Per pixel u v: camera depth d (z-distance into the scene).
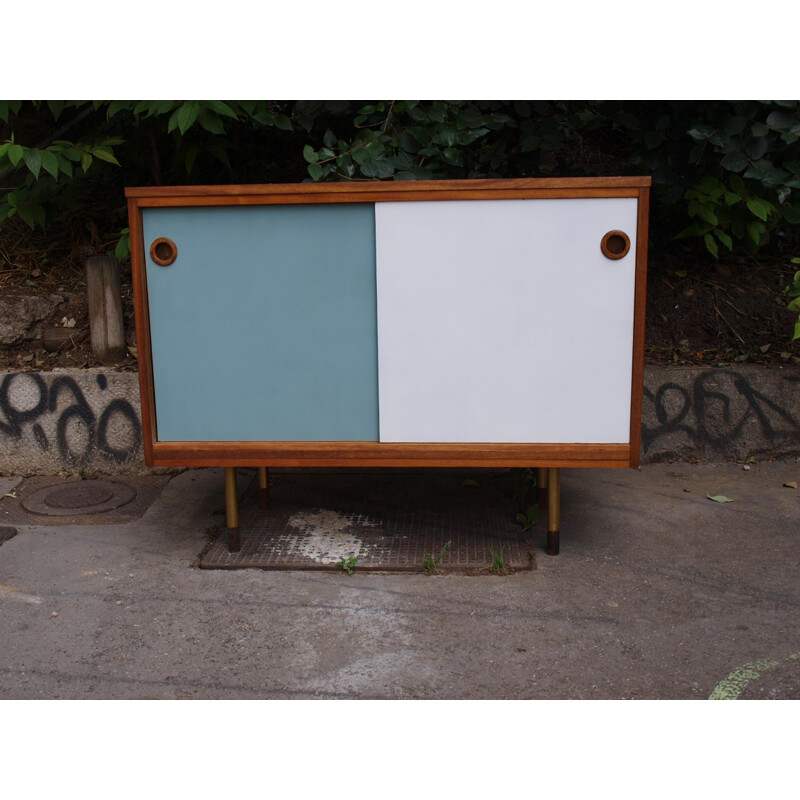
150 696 3.05
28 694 3.07
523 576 3.90
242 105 5.02
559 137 5.14
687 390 5.27
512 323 3.74
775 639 3.38
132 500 4.83
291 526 4.45
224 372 3.88
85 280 5.70
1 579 3.92
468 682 3.11
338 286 3.78
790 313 5.65
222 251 3.78
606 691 3.04
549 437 3.81
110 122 5.93
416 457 3.86
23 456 5.18
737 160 5.04
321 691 3.06
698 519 4.51
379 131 5.04
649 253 6.00
